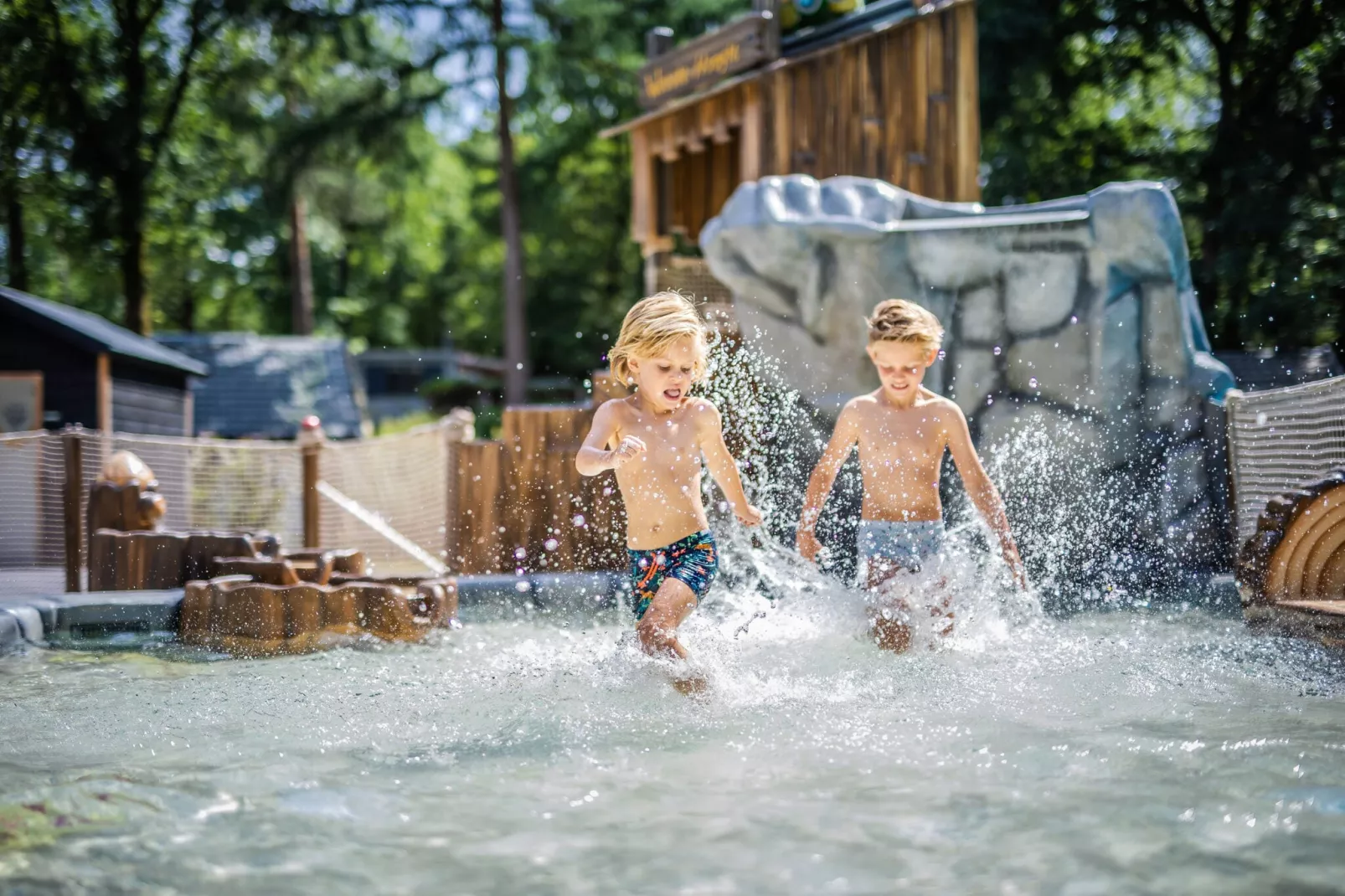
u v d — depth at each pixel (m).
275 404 21.42
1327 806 2.04
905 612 3.77
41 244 24.11
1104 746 2.47
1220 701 2.95
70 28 20.28
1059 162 17.66
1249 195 14.38
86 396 13.08
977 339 6.30
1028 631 4.11
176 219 23.53
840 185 6.67
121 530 5.47
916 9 7.67
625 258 30.41
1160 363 6.20
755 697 3.04
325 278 34.72
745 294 6.60
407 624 4.25
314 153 20.83
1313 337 13.92
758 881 1.70
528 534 6.22
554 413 6.28
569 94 21.17
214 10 20.22
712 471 3.90
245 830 1.99
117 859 1.84
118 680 3.53
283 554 5.25
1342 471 4.05
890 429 4.15
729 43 8.70
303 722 2.86
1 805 2.14
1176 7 15.80
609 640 4.18
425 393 31.44
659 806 2.09
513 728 2.76
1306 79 15.09
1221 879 1.69
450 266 36.53
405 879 1.74
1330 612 3.57
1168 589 5.36
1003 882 1.68
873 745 2.51
